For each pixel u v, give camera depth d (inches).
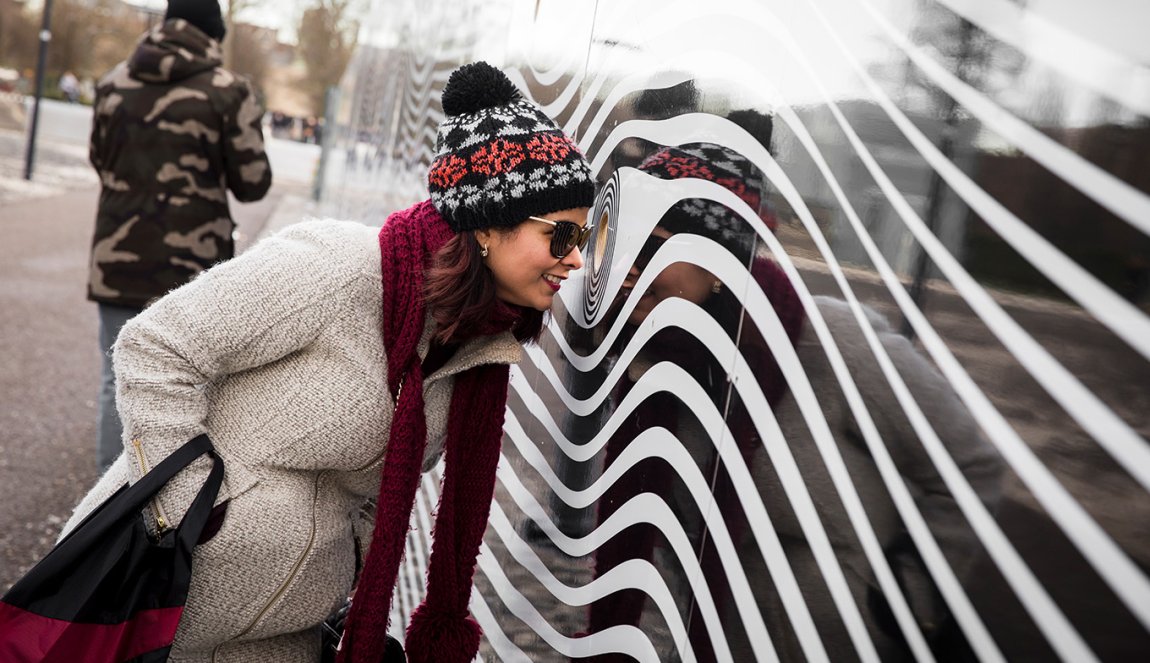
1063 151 24.1
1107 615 21.8
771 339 38.5
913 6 31.1
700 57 49.7
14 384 228.2
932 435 28.0
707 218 46.3
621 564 52.4
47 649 52.1
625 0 62.7
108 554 53.1
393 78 228.1
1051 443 23.6
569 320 67.6
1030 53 25.6
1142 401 21.4
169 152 148.8
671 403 48.2
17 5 1788.9
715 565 41.5
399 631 109.0
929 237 29.0
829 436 33.6
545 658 62.8
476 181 53.5
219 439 57.6
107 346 152.2
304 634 64.2
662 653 46.3
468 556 63.4
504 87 55.7
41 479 172.7
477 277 54.7
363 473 59.9
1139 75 22.3
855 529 31.5
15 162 789.2
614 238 60.0
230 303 54.1
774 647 36.2
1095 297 22.7
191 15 150.9
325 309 54.9
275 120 2046.0
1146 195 21.8
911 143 30.4
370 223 232.2
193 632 58.4
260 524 56.6
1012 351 25.1
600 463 57.5
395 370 55.8
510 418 79.4
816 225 35.9
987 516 25.6
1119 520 21.7
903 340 29.7
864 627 30.6
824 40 36.9
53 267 387.9
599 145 64.6
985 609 25.4
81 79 1872.5
